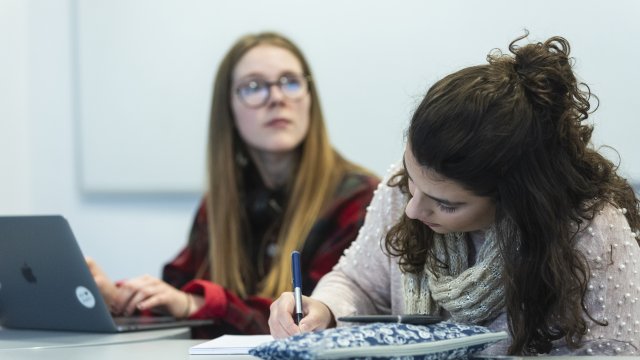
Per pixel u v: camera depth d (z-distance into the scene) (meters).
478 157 1.01
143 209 2.81
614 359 0.99
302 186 1.99
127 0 2.81
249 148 2.11
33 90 2.95
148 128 2.79
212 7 2.72
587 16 2.24
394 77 2.49
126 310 1.74
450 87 1.04
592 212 1.12
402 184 1.30
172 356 1.14
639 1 2.19
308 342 0.89
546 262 1.10
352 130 2.54
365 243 1.45
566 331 1.11
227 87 2.09
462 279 1.21
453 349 0.97
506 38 2.34
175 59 2.77
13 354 1.20
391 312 1.45
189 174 2.75
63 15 2.91
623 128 2.20
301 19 2.60
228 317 1.69
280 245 1.95
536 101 1.05
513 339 1.15
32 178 2.96
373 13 2.51
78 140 2.88
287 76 2.03
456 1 2.40
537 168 1.05
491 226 1.18
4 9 2.91
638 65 2.19
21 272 1.47
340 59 2.55
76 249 1.38
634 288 1.15
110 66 2.84
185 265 2.12
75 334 1.48
